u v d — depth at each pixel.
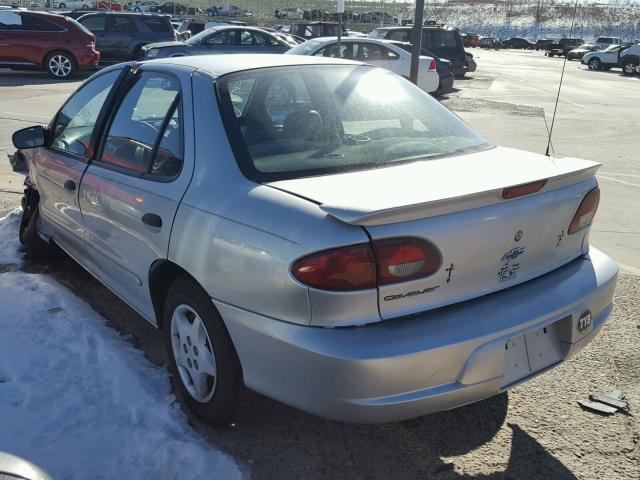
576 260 3.07
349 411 2.36
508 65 37.03
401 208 2.30
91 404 3.09
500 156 3.17
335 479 2.71
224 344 2.74
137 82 3.66
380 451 2.90
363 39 15.82
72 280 4.73
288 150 2.92
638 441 3.00
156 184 3.12
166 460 2.70
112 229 3.52
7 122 10.85
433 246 2.42
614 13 117.44
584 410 3.24
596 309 2.96
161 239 3.01
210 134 2.96
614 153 10.46
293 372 2.44
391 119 3.32
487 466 2.81
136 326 4.03
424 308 2.47
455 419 3.15
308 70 3.42
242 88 3.14
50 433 2.86
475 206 2.52
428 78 16.53
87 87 4.22
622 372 3.61
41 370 3.36
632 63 32.84
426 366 2.38
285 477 2.72
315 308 2.35
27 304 4.09
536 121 13.80
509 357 2.62
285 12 71.44
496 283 2.66
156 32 20.97
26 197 5.02
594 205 3.07
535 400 3.32
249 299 2.55
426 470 2.78
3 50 17.48
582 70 35.69
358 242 2.31
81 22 20.19
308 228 2.38
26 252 5.21
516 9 130.38
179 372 3.13
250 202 2.63
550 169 2.88
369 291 2.34
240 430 3.00
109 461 2.70
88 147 3.88
